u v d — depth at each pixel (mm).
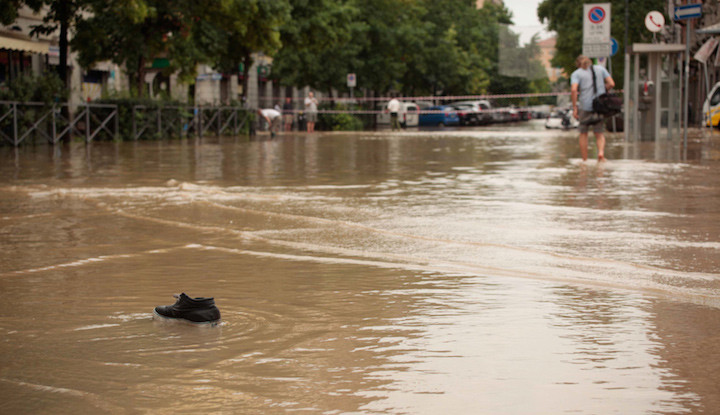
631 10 43719
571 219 7148
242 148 21516
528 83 68750
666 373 2922
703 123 29547
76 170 13234
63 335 3447
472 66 67750
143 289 4383
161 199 8828
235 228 6691
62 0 24844
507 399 2660
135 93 28422
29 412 2551
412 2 51656
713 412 2541
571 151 19031
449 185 10430
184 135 31094
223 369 2977
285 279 4648
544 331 3506
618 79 44719
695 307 3949
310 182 10945
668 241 5949
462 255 5402
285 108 46594
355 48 47875
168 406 2600
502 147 21531
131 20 26969
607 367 2994
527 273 4805
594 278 4641
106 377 2885
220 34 31078
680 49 21672
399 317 3754
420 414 2533
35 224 6973
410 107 53938
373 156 17375
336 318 3736
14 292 4316
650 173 12086
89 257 5383
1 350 3227
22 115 22500
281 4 32875
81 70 34844
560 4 51531
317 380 2854
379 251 5570
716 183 10445
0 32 24219
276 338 3393
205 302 3629
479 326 3592
